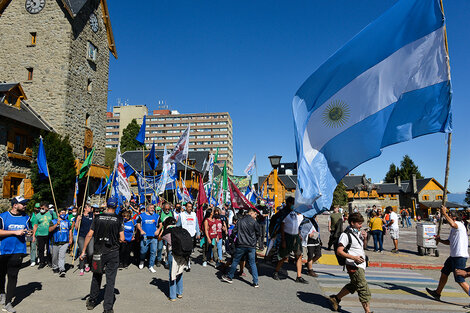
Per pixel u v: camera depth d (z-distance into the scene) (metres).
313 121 7.96
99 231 5.64
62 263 8.25
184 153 12.96
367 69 7.46
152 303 6.07
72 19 24.09
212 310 5.70
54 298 6.37
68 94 23.44
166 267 9.54
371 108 7.33
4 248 5.55
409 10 7.11
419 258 11.36
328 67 7.89
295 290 7.17
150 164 15.38
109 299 5.45
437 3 6.73
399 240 18.20
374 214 13.02
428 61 6.78
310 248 8.69
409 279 8.55
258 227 7.58
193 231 9.29
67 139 21.95
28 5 24.42
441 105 6.52
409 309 5.98
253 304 6.09
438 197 68.44
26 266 9.59
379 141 7.14
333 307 5.77
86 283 7.57
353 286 5.48
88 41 25.92
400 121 6.96
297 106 8.21
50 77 23.42
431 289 7.53
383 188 73.69
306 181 7.50
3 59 24.25
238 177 22.72
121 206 12.23
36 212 9.58
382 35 7.38
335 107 7.74
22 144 20.14
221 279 8.14
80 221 8.76
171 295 6.25
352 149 7.43
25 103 23.27
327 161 7.69
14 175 19.03
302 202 7.14
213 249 9.75
